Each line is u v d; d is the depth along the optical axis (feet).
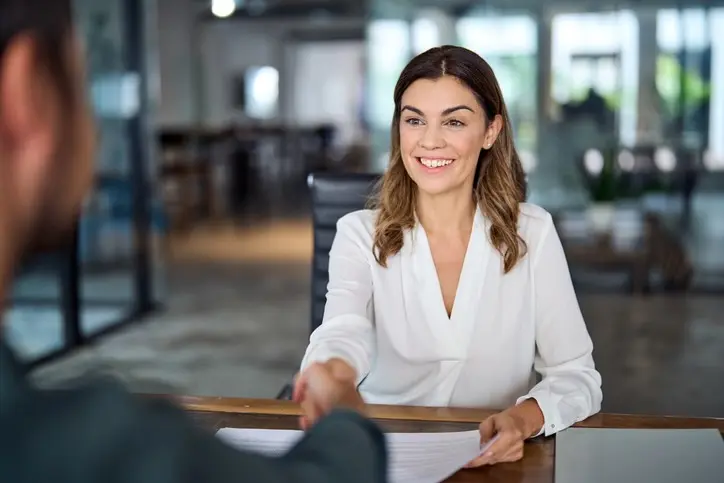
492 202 4.56
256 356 12.87
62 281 12.94
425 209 4.65
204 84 42.83
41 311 12.35
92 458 1.09
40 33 1.12
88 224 13.82
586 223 18.31
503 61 19.63
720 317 15.11
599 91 19.19
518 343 4.57
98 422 1.11
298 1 38.60
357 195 6.13
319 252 6.21
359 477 1.41
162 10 36.86
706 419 3.80
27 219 1.14
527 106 19.62
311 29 49.06
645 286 17.07
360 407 3.22
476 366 4.56
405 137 4.53
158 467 1.09
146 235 16.16
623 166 19.06
